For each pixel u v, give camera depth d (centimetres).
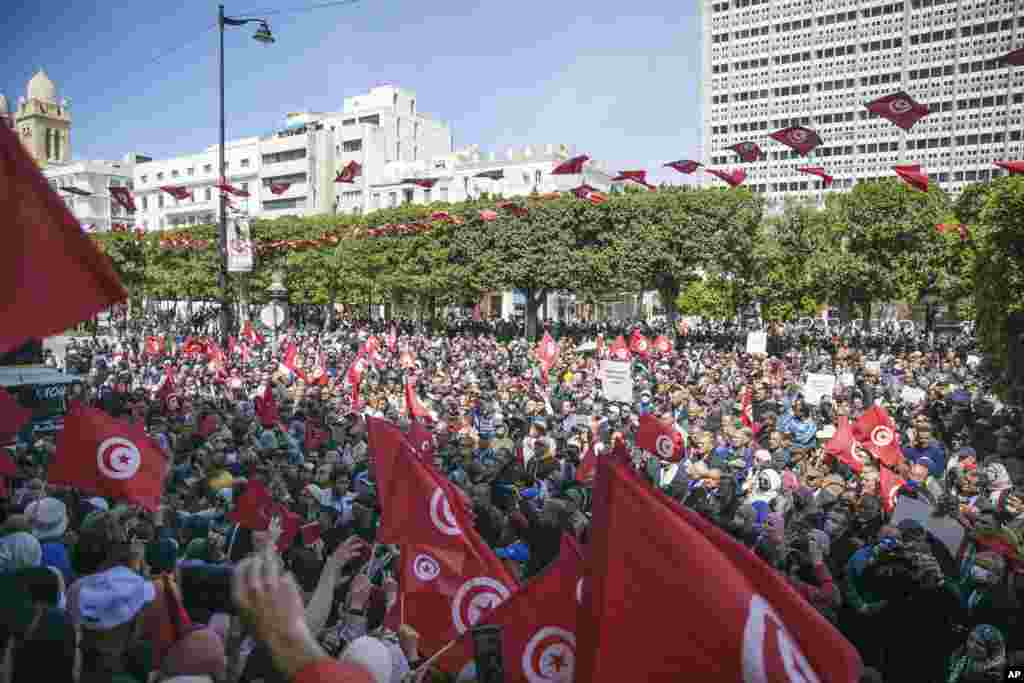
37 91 10388
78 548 506
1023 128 11025
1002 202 1977
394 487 548
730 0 13125
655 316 9156
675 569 245
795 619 243
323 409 1748
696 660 237
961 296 4750
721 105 13325
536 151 9162
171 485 1055
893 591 572
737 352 3694
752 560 250
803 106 12681
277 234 6203
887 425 1254
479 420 1694
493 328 5853
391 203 10012
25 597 366
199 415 1545
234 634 431
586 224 4912
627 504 257
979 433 1524
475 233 5134
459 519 529
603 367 1841
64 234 229
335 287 6181
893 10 11881
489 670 393
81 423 755
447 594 512
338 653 452
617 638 245
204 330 5706
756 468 1151
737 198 4831
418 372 2519
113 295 231
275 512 750
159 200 11175
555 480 1074
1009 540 644
